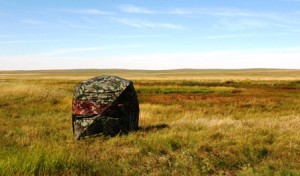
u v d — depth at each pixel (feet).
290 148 33.83
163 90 149.07
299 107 85.92
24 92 88.02
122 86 43.34
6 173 24.73
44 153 29.30
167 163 30.01
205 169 28.19
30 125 51.49
